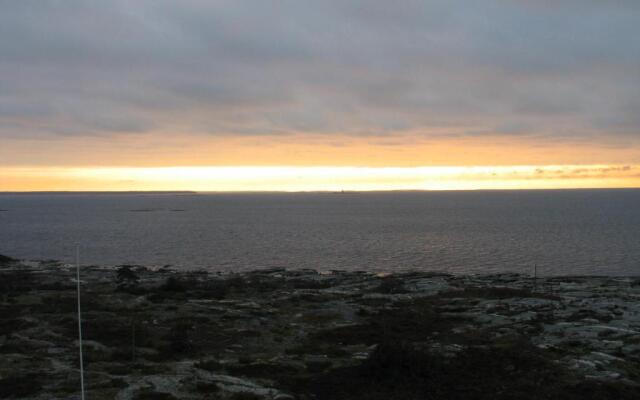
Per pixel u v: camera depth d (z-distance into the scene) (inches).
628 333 1131.3
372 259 3855.8
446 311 1514.5
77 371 820.6
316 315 1424.7
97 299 1547.7
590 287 2080.5
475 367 870.4
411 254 4104.3
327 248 4530.0
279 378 833.5
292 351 1032.8
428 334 1196.5
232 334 1171.9
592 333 1137.4
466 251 4252.0
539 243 4717.0
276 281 2283.5
